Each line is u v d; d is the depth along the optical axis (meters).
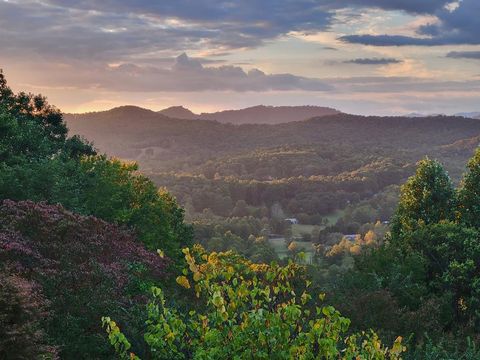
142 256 15.35
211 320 6.01
